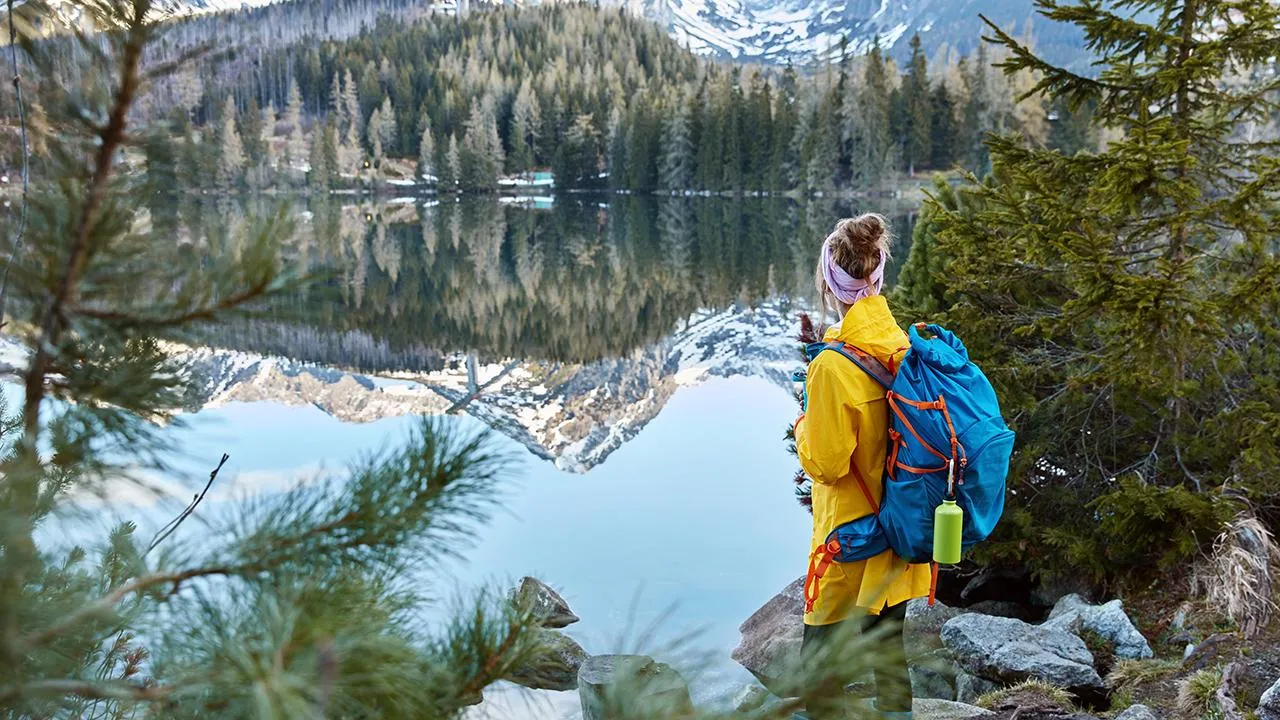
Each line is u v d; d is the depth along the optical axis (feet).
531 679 4.22
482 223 197.06
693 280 118.21
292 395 35.68
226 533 3.18
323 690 2.38
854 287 9.53
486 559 20.76
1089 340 19.21
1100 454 18.65
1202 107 17.48
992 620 14.51
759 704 2.90
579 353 85.10
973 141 238.27
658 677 2.97
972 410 8.89
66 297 2.90
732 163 272.10
